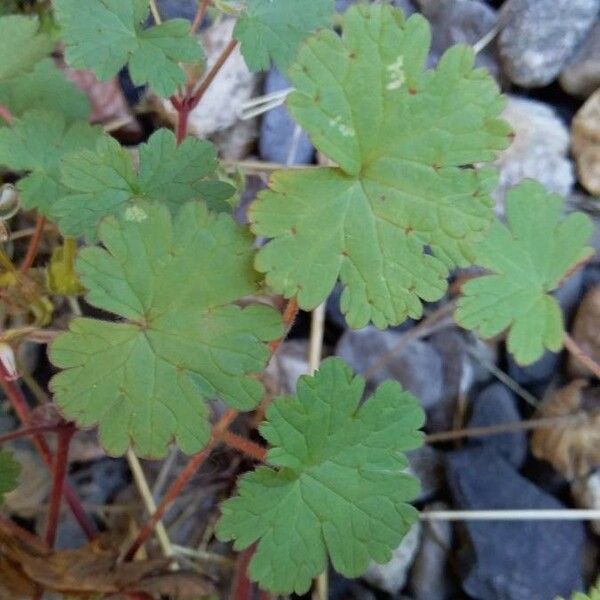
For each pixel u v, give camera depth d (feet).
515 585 0.66
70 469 0.71
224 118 0.73
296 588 0.49
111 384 0.47
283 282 0.46
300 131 0.75
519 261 0.58
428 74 0.46
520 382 0.74
